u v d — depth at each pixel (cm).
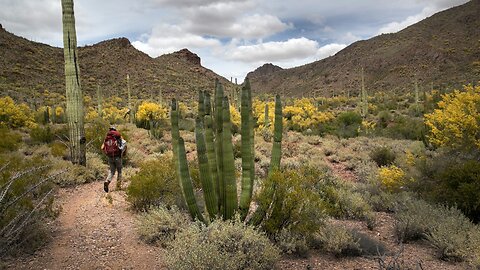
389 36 17188
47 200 686
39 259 468
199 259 408
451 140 931
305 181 757
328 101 7338
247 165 555
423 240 611
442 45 13250
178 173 574
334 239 541
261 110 3691
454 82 8588
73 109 990
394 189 931
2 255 445
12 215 480
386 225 716
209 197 538
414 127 2534
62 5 955
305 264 496
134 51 12769
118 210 707
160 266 469
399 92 10600
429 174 883
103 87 9400
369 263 511
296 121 3381
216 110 549
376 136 2595
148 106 2653
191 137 2062
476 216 691
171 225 561
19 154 1120
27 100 5400
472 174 716
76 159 1000
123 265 470
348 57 17400
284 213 536
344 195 795
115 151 829
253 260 434
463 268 507
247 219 619
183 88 10662
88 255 492
